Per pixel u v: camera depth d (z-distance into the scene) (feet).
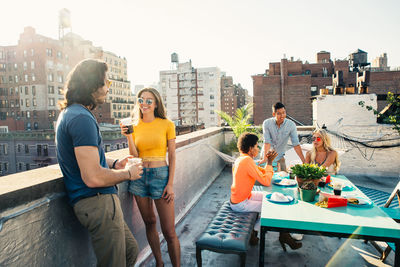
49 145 192.13
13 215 4.32
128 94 325.01
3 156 198.70
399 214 9.02
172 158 7.98
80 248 5.82
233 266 9.03
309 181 8.12
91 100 4.97
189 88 349.00
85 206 4.81
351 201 7.63
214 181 20.34
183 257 9.62
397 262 6.09
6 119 243.40
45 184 4.91
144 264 8.99
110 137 183.32
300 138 22.63
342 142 20.85
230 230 8.36
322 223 6.47
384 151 20.16
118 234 5.01
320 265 8.98
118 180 4.83
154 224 8.16
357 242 10.52
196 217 13.35
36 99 237.25
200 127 161.48
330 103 20.98
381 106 117.91
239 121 26.27
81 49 264.72
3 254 4.18
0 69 248.32
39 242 4.82
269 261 9.28
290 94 141.38
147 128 7.59
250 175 9.45
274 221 6.77
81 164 4.43
